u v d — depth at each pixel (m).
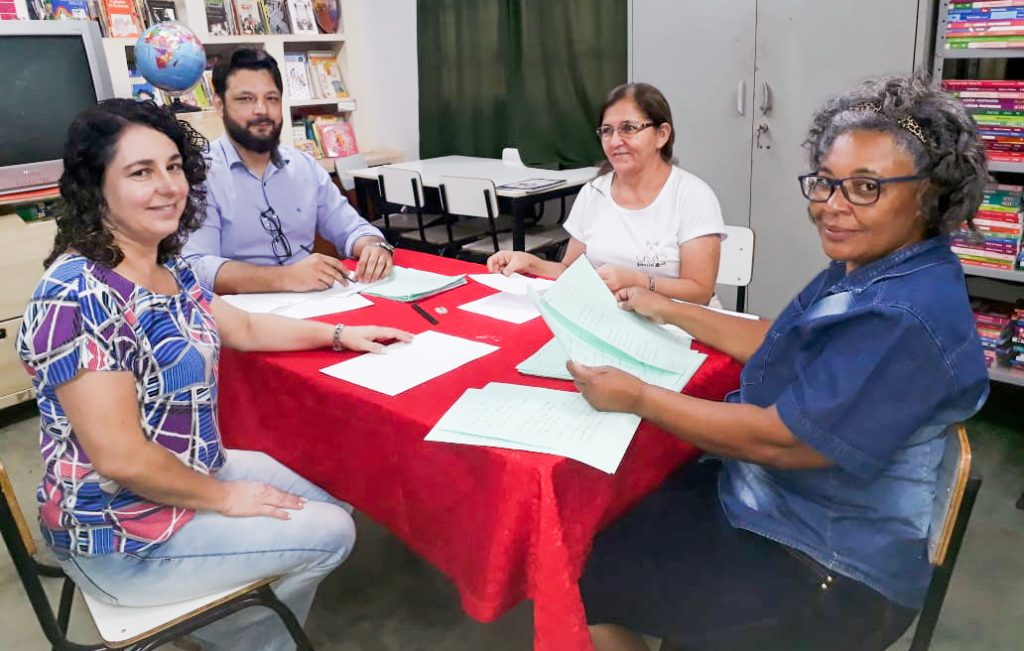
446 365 1.40
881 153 0.99
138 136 1.14
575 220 2.19
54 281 1.09
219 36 3.97
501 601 1.12
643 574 1.19
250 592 1.27
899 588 1.09
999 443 2.55
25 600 1.97
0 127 2.86
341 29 4.65
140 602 1.23
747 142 3.30
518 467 1.03
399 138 4.80
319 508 1.36
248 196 2.16
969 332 0.98
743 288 2.18
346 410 1.30
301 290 1.90
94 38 3.08
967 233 1.09
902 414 0.98
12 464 2.69
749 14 3.13
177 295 1.24
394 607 1.87
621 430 1.11
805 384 1.04
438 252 3.72
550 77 3.90
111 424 1.10
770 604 1.11
